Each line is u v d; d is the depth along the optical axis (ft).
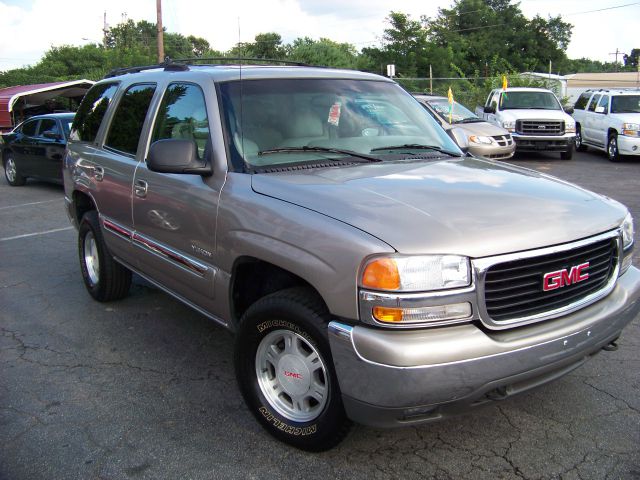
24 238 27.45
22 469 9.85
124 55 158.61
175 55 204.23
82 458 10.16
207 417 11.43
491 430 10.84
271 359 10.46
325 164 11.55
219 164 11.39
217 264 11.29
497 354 8.38
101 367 13.66
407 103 14.56
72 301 18.16
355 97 13.52
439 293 8.24
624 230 10.55
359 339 8.37
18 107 77.77
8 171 46.16
